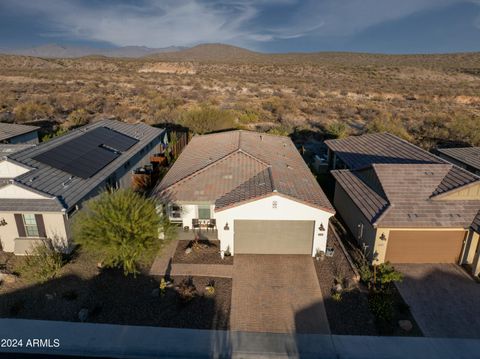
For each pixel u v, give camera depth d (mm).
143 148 27422
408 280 15219
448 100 66875
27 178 16578
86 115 44188
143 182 24500
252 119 44531
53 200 15828
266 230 16453
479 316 13328
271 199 15797
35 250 15508
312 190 18000
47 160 18734
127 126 30141
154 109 49469
